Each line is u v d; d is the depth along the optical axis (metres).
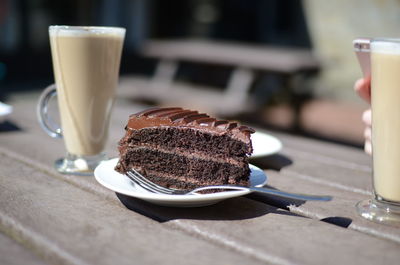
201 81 2.90
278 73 2.04
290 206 0.50
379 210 0.47
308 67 2.07
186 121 0.52
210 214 0.47
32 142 0.73
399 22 2.62
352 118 2.53
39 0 3.39
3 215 0.45
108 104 0.61
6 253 0.39
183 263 0.37
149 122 0.53
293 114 2.33
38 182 0.55
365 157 0.72
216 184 0.52
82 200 0.50
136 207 0.48
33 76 3.24
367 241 0.42
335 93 2.97
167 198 0.45
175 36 4.07
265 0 3.44
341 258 0.38
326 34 2.96
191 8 4.00
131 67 3.61
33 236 0.41
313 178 0.60
